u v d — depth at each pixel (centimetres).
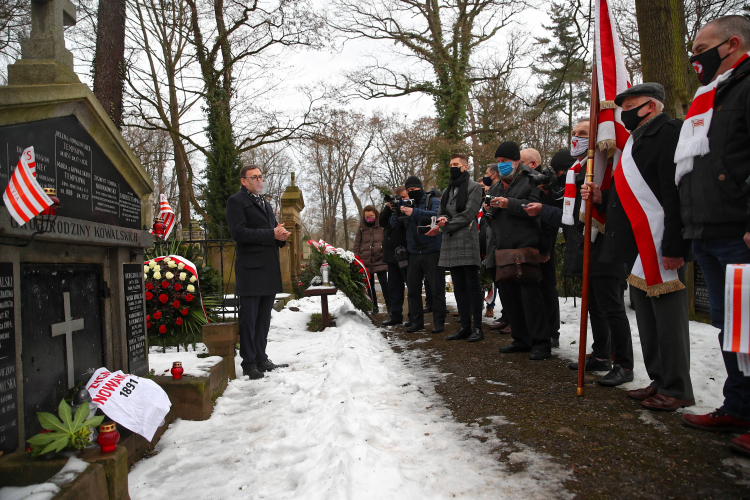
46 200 204
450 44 1677
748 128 223
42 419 203
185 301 524
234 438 291
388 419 289
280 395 368
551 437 254
